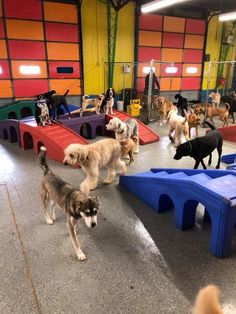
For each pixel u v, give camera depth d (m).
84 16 8.50
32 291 1.98
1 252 2.39
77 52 8.62
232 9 10.63
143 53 9.95
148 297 1.93
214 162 4.90
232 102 8.24
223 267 2.23
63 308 1.84
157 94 10.10
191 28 10.73
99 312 1.81
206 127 7.70
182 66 11.05
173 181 2.71
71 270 2.19
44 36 7.95
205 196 2.34
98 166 3.58
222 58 12.20
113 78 9.73
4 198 3.40
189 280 2.09
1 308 1.84
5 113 7.30
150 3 7.41
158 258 2.34
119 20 9.17
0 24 7.32
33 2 7.54
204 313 0.64
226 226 2.22
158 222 2.92
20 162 4.75
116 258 2.34
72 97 8.97
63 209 2.36
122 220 2.96
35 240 2.57
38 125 5.24
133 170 4.48
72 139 4.98
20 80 7.94
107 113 6.87
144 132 6.34
